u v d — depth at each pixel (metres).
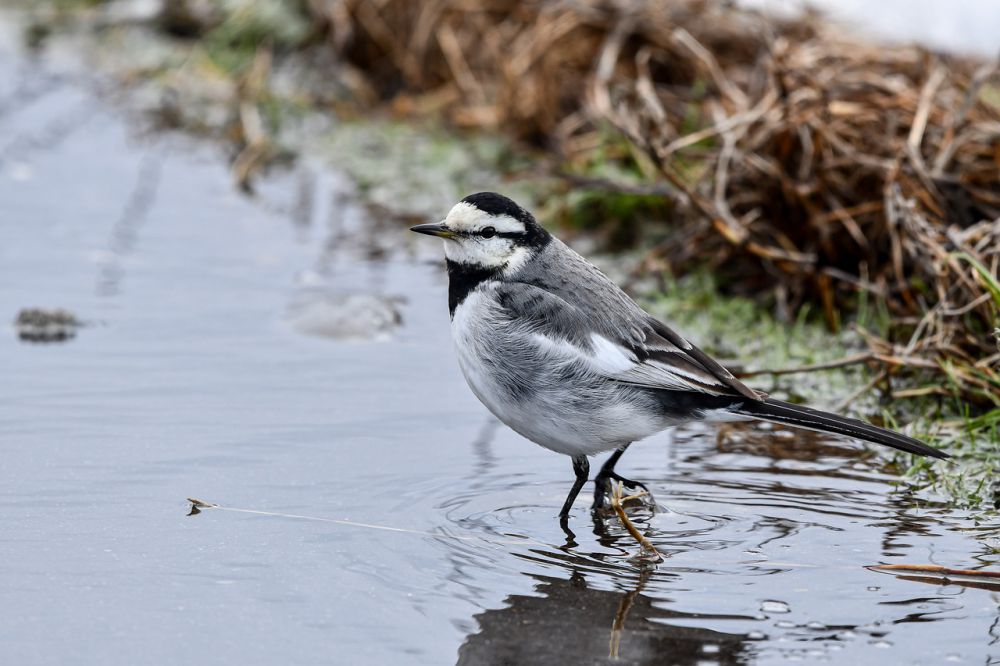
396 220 16.66
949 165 14.30
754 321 13.81
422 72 19.84
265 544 8.76
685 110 17.09
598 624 7.80
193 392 11.49
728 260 14.70
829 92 14.71
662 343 9.52
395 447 10.54
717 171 14.41
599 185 15.45
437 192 17.27
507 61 18.84
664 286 14.55
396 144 18.72
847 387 12.22
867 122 14.66
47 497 9.38
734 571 8.54
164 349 12.52
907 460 10.53
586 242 15.77
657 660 7.37
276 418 10.98
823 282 13.62
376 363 12.38
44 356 12.27
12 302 13.60
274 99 19.81
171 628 7.64
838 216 13.88
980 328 12.17
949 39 16.91
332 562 8.54
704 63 16.95
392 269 15.11
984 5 17.47
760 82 15.79
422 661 7.35
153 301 13.81
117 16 22.72
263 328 13.18
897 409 11.65
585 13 18.44
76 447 10.25
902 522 9.34
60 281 14.28
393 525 9.16
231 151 19.02
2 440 10.34
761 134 14.41
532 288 9.67
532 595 8.17
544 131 18.11
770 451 10.76
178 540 8.77
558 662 7.34
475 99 19.27
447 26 19.78
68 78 21.33
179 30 22.39
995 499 9.74
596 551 8.86
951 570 8.45
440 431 10.91
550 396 9.45
